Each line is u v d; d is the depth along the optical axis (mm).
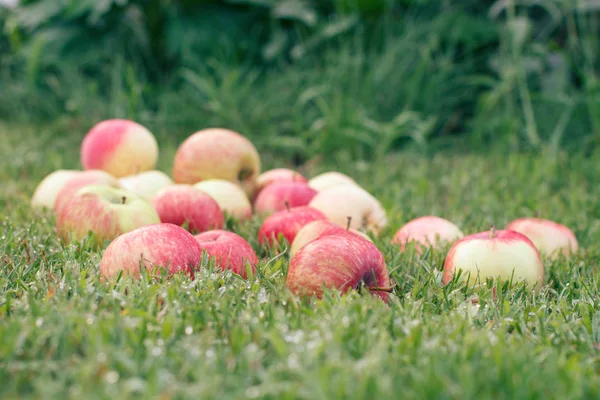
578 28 1706
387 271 810
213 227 943
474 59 1716
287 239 905
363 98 1527
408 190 1173
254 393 659
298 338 709
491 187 1202
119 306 751
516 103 1614
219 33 1701
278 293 781
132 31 1780
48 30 1769
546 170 1264
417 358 697
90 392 645
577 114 1522
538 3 1584
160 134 1509
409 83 1555
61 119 1604
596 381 683
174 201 932
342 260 787
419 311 764
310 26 1723
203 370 675
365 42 1726
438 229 936
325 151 1421
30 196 1104
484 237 846
